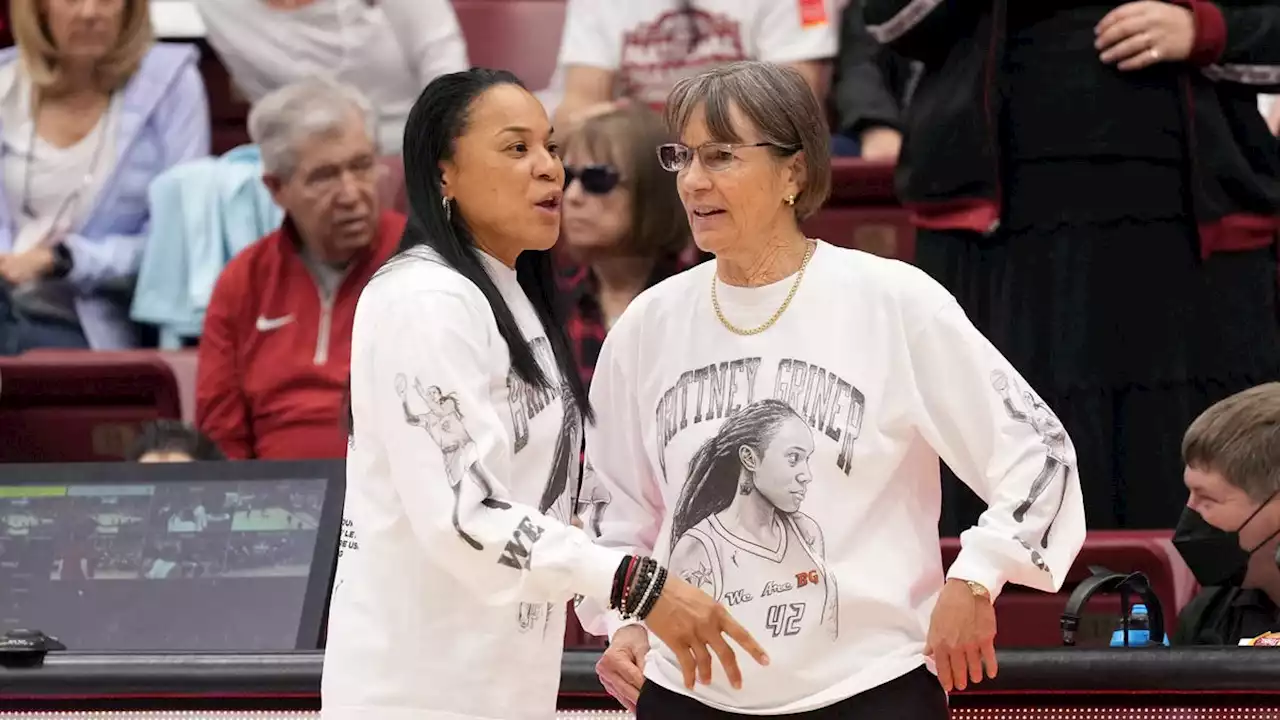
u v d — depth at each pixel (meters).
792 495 8.26
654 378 8.76
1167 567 12.02
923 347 8.28
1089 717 9.48
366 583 8.15
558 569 7.65
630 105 14.52
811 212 8.59
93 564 11.10
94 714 10.18
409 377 7.90
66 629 10.85
